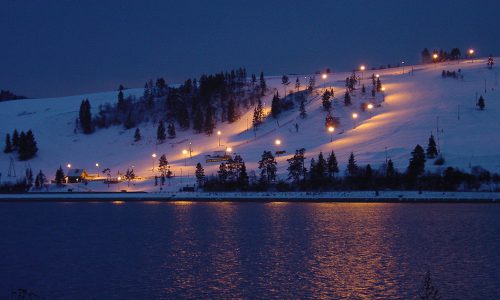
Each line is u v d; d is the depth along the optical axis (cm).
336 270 7681
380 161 17450
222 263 8200
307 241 9819
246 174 17938
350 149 19750
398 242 9569
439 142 18612
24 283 7244
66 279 7394
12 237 10906
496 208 13650
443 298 6366
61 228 12031
